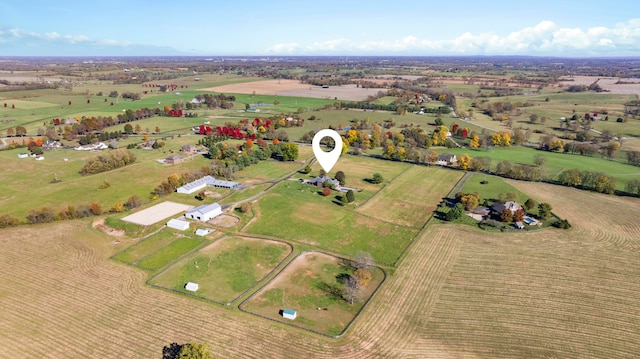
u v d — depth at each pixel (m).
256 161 162.38
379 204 119.69
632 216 108.81
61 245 93.12
